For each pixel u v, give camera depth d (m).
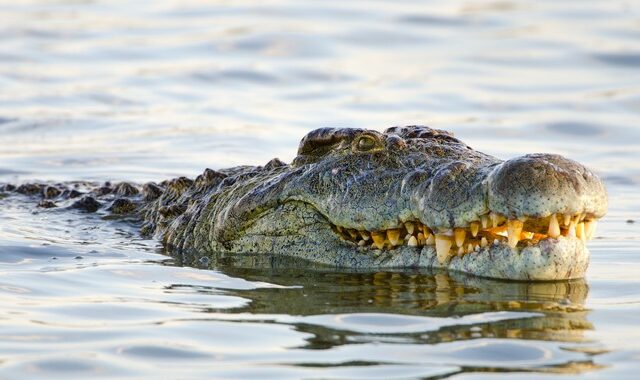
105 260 33.53
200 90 69.69
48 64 76.31
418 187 29.88
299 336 24.62
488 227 29.06
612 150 55.25
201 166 51.75
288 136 57.53
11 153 55.28
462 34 85.12
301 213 32.69
